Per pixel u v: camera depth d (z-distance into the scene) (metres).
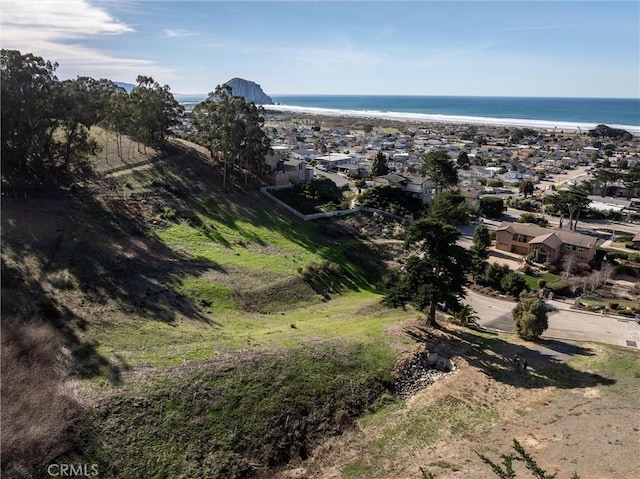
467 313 43.62
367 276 54.31
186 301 37.03
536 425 28.09
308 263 50.34
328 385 29.67
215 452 23.78
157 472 22.12
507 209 97.69
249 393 27.25
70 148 53.53
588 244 64.56
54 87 50.12
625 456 24.52
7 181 47.47
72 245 39.09
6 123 47.97
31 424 21.97
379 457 25.31
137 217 49.38
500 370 34.78
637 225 88.44
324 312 42.25
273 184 73.50
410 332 38.44
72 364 26.27
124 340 29.58
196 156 71.50
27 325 28.30
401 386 32.03
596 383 33.69
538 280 58.12
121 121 63.41
